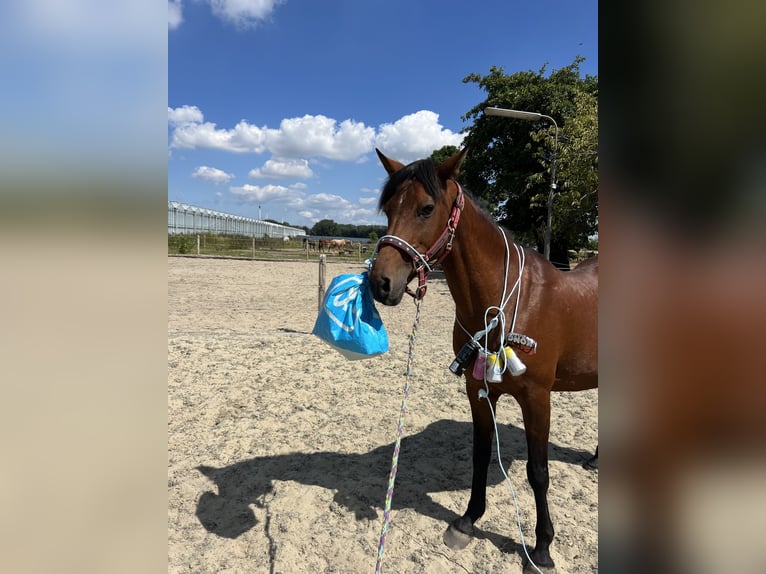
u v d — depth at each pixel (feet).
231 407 13.12
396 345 20.08
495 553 7.36
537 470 6.88
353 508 8.54
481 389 6.73
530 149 53.42
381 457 10.52
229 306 29.35
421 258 5.86
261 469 9.91
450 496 8.96
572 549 7.39
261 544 7.51
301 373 15.97
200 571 6.87
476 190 63.93
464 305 6.77
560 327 6.88
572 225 42.45
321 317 6.28
